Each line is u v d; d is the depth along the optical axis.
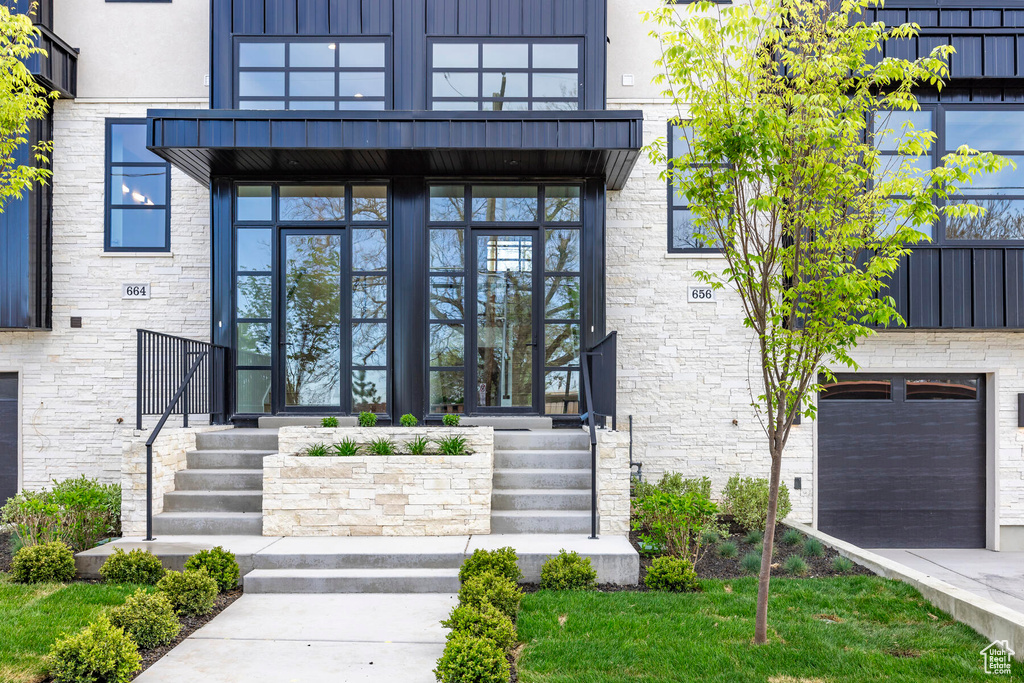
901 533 8.59
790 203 4.25
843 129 4.12
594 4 7.80
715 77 5.11
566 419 7.75
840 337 4.12
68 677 3.47
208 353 7.66
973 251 8.12
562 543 5.86
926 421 8.67
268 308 7.86
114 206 8.66
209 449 7.13
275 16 7.79
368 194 7.94
